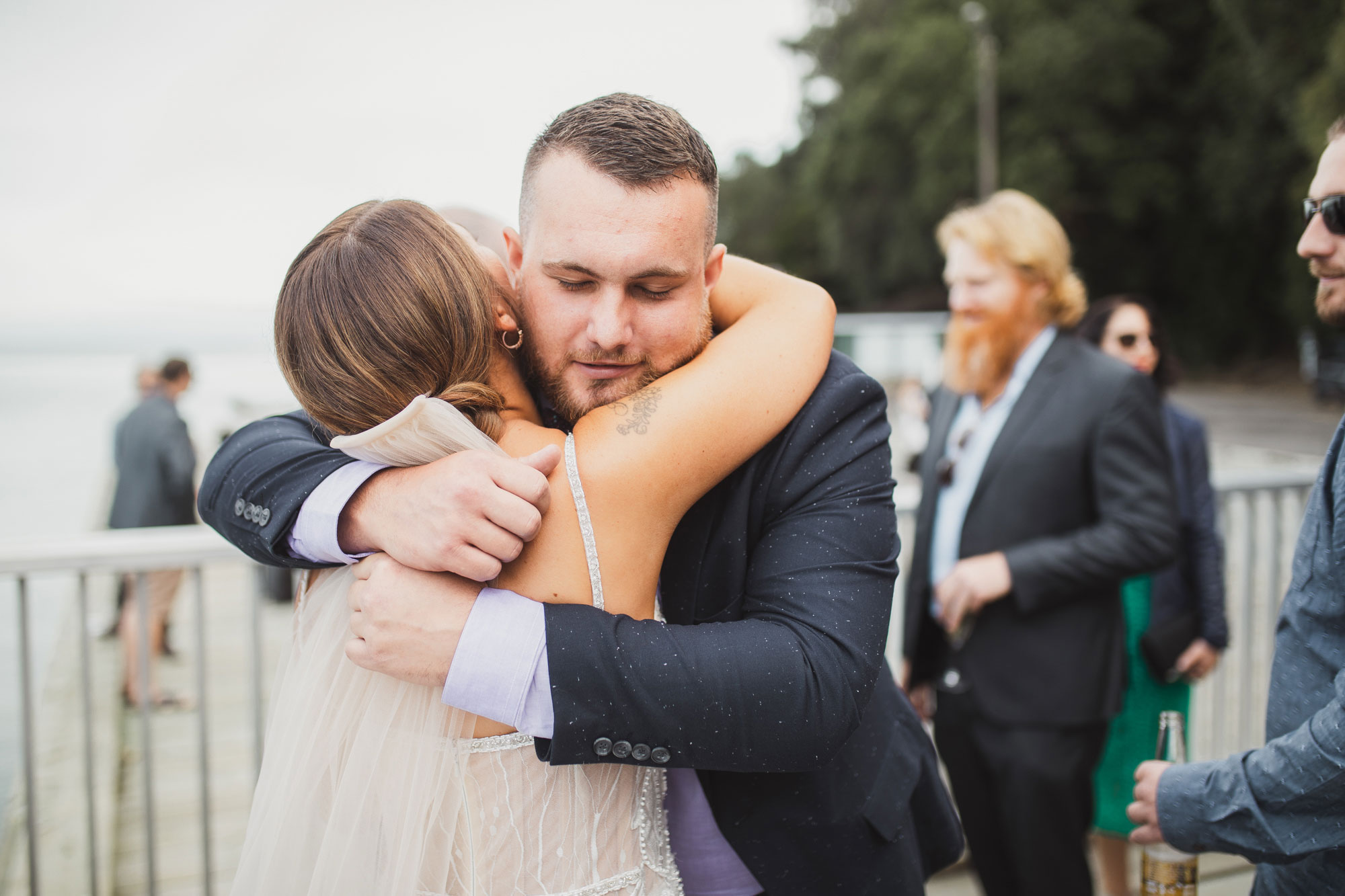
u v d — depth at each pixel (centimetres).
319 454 105
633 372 101
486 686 90
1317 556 113
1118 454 203
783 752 94
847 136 3158
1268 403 2288
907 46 2934
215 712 442
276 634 576
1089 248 2950
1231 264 2842
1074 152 2745
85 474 1590
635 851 103
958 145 2781
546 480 92
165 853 298
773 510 107
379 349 94
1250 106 2453
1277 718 118
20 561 205
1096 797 254
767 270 122
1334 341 2125
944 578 214
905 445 869
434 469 92
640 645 91
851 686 97
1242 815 112
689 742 91
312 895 96
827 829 113
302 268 98
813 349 109
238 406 879
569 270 95
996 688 205
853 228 3278
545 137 97
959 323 229
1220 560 261
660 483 96
